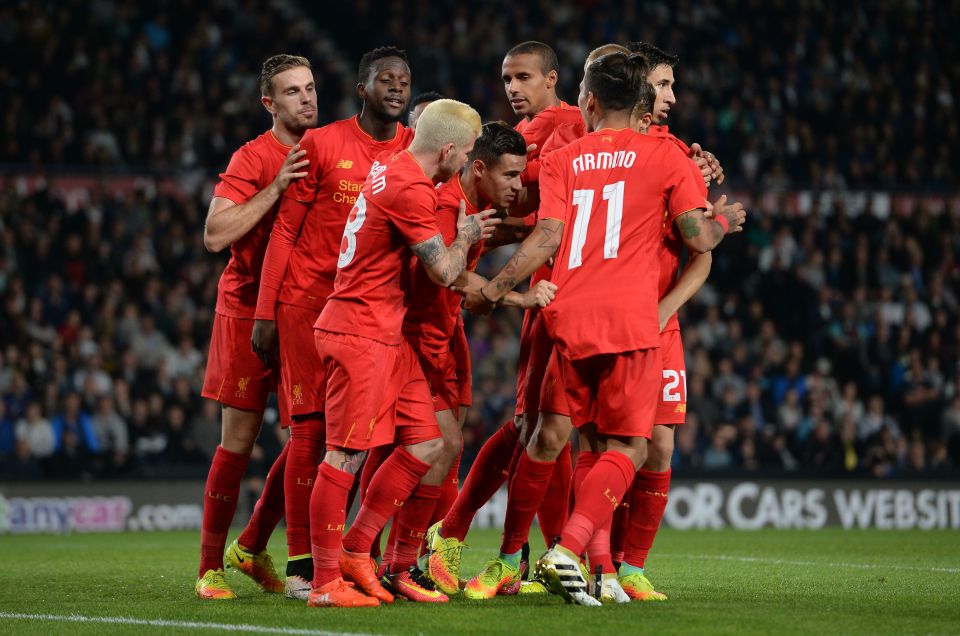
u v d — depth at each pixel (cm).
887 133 8069
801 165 7694
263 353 2125
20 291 5553
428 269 1931
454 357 2275
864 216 7269
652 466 2081
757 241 7044
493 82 7675
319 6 8469
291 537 2128
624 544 2212
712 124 7556
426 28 7925
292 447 2122
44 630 1711
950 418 6241
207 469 5103
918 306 6950
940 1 8944
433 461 2019
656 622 1717
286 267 2100
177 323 5862
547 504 2319
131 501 4947
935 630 1666
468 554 3350
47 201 6000
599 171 1967
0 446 4953
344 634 1620
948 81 8656
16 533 4684
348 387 1925
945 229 7362
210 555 2175
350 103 7344
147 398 5388
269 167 2156
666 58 2253
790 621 1741
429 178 1945
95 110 6519
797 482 5406
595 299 1908
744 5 8650
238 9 7700
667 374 2077
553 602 2008
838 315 6819
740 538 4278
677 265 2059
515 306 1939
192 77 6950
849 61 8481
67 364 5412
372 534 1992
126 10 7200
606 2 8362
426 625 1692
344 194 2094
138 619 1816
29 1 6875
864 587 2320
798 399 6191
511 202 2177
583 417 1955
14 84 6556
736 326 6481
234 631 1661
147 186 6225
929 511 5575
